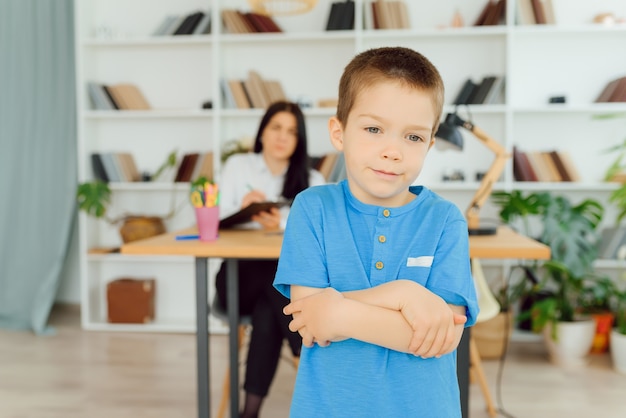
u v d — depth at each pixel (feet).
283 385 8.96
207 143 12.68
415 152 2.99
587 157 11.85
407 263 3.15
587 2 11.66
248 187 8.16
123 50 12.68
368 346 3.07
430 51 12.01
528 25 11.23
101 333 11.80
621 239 11.12
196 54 12.58
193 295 12.87
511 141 11.27
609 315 10.52
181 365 9.82
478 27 11.34
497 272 11.93
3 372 9.41
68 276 13.21
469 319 3.15
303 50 12.35
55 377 9.19
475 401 8.25
